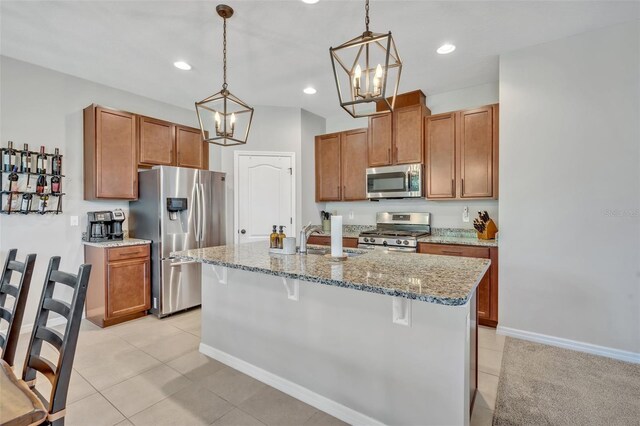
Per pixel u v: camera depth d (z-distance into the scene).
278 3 2.22
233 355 2.44
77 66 3.19
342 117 4.91
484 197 3.42
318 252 2.49
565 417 1.83
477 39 2.70
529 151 2.81
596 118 2.56
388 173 4.02
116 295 3.25
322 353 1.96
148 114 4.07
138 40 2.71
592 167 2.57
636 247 2.44
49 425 1.09
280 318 2.16
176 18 2.39
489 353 2.61
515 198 2.88
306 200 4.65
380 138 4.11
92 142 3.36
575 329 2.66
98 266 3.25
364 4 2.23
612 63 2.50
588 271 2.60
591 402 1.96
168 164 3.90
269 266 1.87
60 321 3.33
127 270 3.33
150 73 3.36
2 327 3.00
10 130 3.02
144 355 2.61
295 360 2.08
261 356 2.26
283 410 1.94
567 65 2.66
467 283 1.47
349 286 1.49
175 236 3.57
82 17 2.38
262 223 4.46
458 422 1.52
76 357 2.56
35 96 3.16
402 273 1.68
